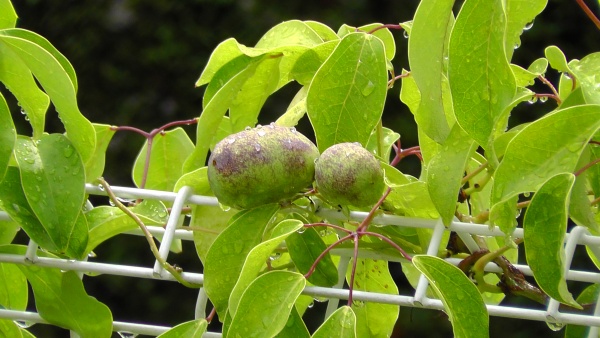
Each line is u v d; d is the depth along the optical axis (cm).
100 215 77
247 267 66
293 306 68
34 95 75
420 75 70
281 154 70
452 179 68
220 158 70
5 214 76
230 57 82
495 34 66
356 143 70
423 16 69
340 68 73
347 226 78
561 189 64
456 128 69
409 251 74
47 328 210
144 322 215
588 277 71
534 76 78
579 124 64
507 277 74
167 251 72
